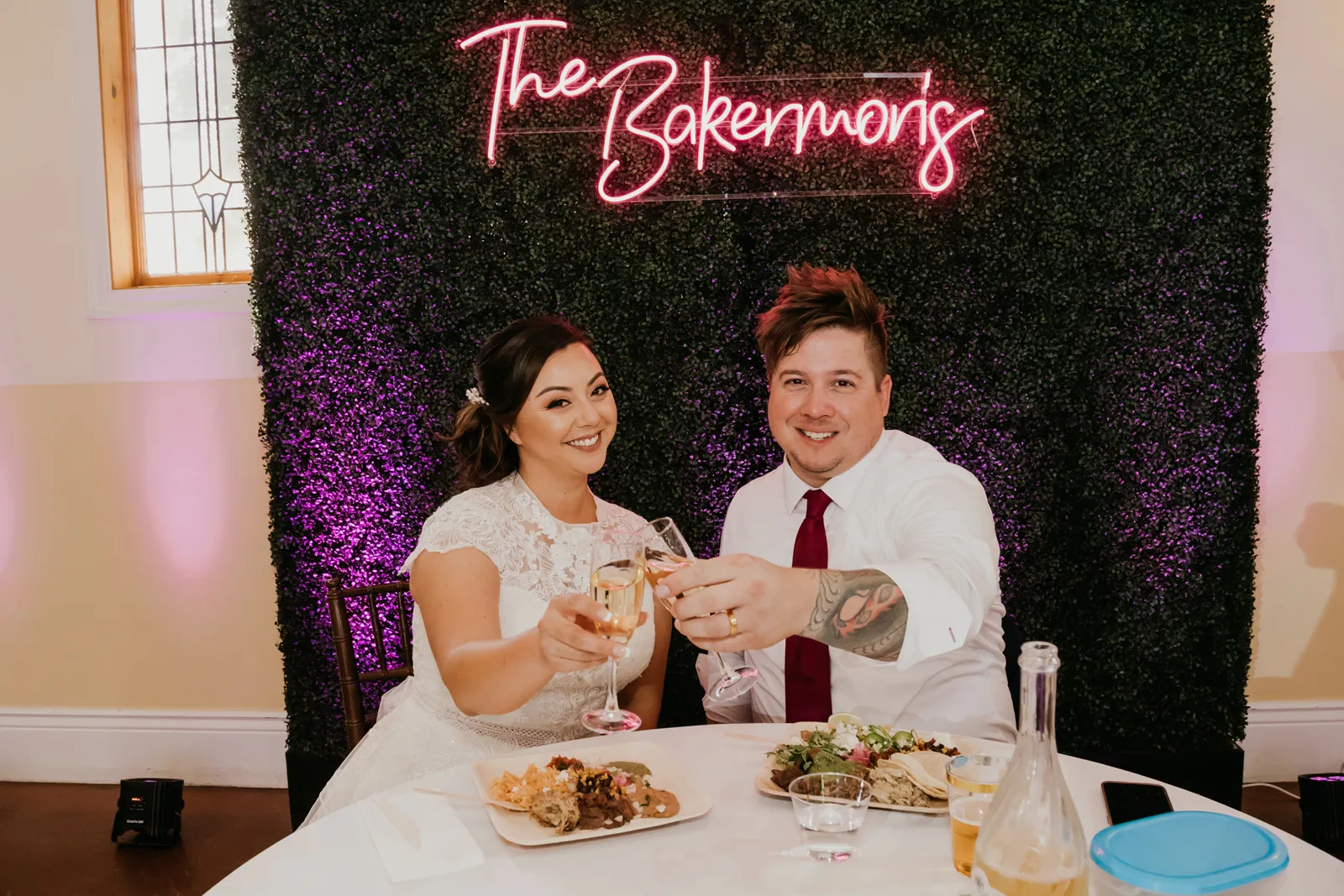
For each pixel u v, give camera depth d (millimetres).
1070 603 2844
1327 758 3016
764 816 1201
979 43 2729
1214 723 2844
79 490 3254
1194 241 2736
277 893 1035
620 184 2820
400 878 1049
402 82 2822
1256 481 2791
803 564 1898
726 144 2773
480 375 2020
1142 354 2773
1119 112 2719
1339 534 2967
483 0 2797
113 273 3227
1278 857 891
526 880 1044
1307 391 2943
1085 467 2805
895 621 1293
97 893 2553
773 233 2812
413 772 1834
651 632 1940
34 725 3291
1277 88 2881
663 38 2775
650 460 2867
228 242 3324
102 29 3227
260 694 3234
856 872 1049
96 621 3277
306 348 2900
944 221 2775
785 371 1930
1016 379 2791
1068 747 2865
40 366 3242
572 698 1885
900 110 2752
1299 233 2910
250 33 2838
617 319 2840
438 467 2900
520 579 1884
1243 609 2811
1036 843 849
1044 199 2748
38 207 3213
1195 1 2682
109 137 3221
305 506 2947
